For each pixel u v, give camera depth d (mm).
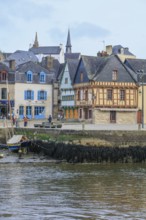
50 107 78188
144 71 71750
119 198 24812
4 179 30594
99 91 68000
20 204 22953
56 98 79125
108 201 24016
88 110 69438
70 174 33531
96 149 41344
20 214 20938
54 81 78875
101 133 44969
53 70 84750
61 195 25406
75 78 73688
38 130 49000
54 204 23094
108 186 28500
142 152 42125
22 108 75750
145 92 70562
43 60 92688
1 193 25688
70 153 41125
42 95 77562
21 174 33062
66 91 76250
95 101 67625
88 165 39375
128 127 54594
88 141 44812
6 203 23125
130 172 35062
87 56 71625
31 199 24203
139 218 20578
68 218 20406
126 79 69688
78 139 45062
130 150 42062
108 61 69188
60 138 46000
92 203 23469
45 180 30469
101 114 68062
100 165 39562
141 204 23344
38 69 77625
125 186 28547
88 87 68625
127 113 69625
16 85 75250
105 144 44750
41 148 44562
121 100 69250
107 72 68750
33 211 21547
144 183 29703
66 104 76125
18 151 45062
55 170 35625
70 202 23625
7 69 74938
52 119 72250
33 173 33688
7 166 37625
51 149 43094
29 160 41375
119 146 44406
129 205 23078
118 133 45094
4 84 74438
